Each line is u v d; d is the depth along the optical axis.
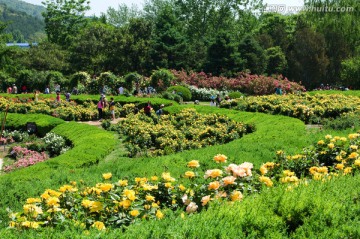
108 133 20.11
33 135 22.88
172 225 4.36
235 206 4.77
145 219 5.02
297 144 12.71
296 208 4.80
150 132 20.22
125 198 5.31
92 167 11.66
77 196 5.89
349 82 45.03
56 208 5.20
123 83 40.19
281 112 23.88
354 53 50.34
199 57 55.19
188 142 18.81
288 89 42.41
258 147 12.38
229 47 51.28
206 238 4.05
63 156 14.57
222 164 10.62
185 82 44.84
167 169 10.45
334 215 4.58
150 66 53.38
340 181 5.96
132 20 55.91
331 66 51.34
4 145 21.41
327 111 22.88
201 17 67.62
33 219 5.10
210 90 42.09
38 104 30.03
